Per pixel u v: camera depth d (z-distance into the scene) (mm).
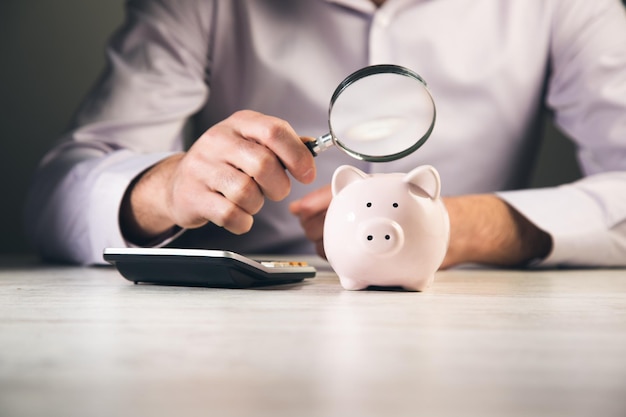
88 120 1672
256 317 519
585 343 412
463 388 291
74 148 1550
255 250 1727
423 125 705
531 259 1248
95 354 369
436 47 1713
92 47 2779
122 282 851
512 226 1209
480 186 1753
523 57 1774
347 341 415
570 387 293
